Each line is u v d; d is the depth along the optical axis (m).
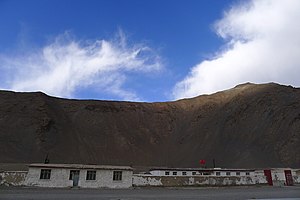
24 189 27.36
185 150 101.12
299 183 45.44
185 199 20.97
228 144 91.75
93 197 21.47
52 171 31.36
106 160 93.12
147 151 103.75
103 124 110.50
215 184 38.88
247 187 36.94
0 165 56.22
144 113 123.88
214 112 116.62
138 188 32.78
